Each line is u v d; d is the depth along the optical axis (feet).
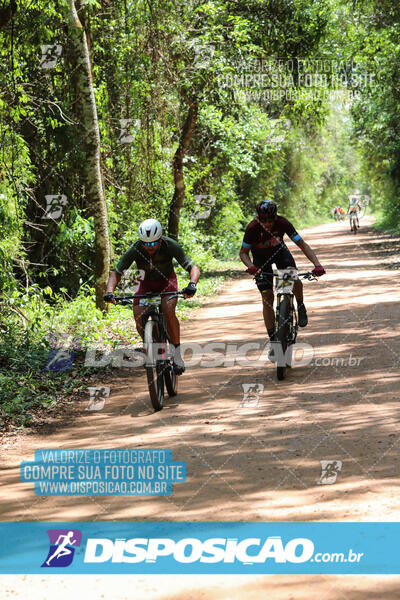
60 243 43.65
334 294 45.37
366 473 14.43
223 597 10.09
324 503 13.12
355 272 59.06
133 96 49.88
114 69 49.42
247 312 42.06
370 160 132.87
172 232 63.21
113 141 49.70
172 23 51.44
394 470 14.44
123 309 42.60
